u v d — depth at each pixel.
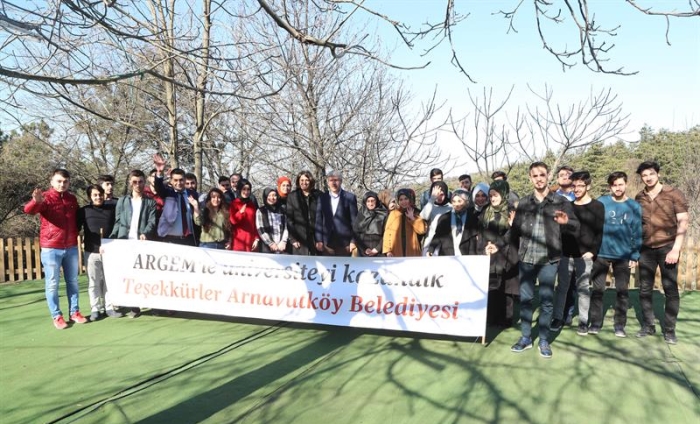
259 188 11.75
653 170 5.10
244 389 3.85
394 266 5.22
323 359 4.55
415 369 4.28
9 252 9.04
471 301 4.97
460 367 4.32
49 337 5.31
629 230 5.18
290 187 6.57
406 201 5.62
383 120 10.52
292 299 5.56
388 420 3.32
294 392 3.79
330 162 10.23
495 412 3.44
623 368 4.29
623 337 5.24
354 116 10.40
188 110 12.26
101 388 3.90
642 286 5.30
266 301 5.64
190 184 7.22
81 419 3.37
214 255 5.81
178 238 6.37
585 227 5.30
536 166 4.62
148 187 6.98
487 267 4.92
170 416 3.39
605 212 5.31
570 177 6.00
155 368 4.33
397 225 5.66
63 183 5.64
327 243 6.14
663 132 31.02
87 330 5.57
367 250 5.99
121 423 3.29
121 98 12.88
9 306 6.98
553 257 4.54
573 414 3.41
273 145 9.95
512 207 5.76
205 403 3.60
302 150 9.27
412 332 5.46
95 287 6.06
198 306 5.85
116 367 4.37
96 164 15.16
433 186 5.94
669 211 5.02
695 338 5.21
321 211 6.12
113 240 6.07
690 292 7.89
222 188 7.99
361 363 4.43
